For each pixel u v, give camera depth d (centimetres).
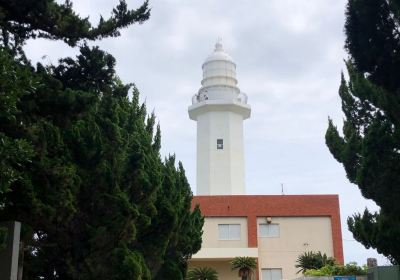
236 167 4109
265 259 3616
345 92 1555
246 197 3722
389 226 1284
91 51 1209
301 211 3694
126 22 1238
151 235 1736
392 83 1085
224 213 3672
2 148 889
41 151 1179
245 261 3334
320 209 3697
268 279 3581
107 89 1257
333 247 3622
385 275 1875
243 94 4406
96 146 1387
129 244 1644
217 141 4141
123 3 1233
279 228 3672
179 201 2059
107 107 1505
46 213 1227
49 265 1428
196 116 4309
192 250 2342
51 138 1215
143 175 1568
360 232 1389
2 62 905
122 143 1498
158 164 1911
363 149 1312
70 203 1263
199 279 3241
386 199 1269
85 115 1203
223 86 4375
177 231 2066
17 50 1209
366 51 1058
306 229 3669
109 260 1395
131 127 1755
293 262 3606
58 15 1170
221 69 4419
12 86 905
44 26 1193
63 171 1230
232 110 4206
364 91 1320
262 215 3678
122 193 1432
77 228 1382
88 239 1377
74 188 1302
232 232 3653
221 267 3562
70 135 1370
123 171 1515
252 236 3628
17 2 1144
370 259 2208
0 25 1178
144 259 1638
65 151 1345
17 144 916
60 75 1216
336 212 3691
